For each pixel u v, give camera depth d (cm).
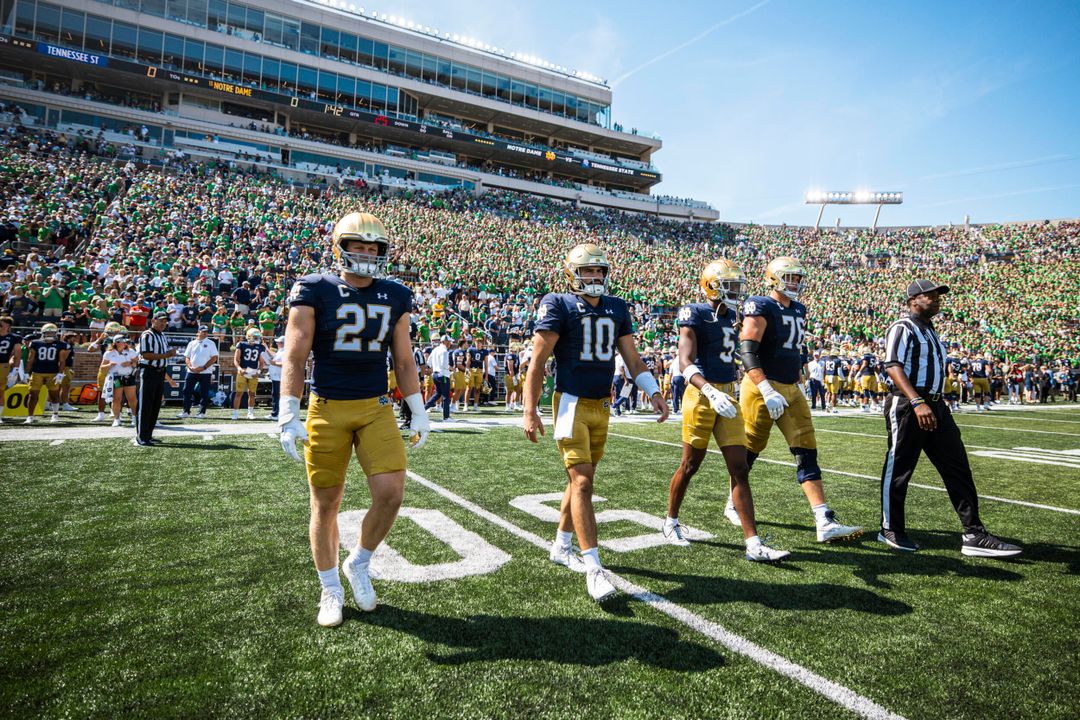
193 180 2784
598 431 328
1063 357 2755
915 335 381
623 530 414
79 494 469
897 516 383
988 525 440
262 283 1741
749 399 411
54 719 186
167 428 887
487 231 3356
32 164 2291
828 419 1391
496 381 1656
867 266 4506
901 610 281
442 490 519
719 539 395
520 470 617
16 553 334
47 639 237
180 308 1348
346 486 518
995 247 4388
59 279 1328
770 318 393
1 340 930
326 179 3806
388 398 274
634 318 2503
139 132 3391
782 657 234
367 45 4500
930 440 380
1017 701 206
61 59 3353
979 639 252
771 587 309
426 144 4709
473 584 305
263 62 4038
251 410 1091
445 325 1842
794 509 479
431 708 196
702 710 198
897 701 205
